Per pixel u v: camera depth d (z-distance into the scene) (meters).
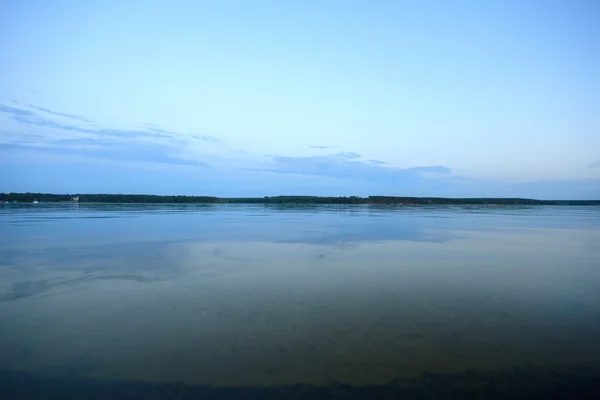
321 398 5.50
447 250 17.70
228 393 5.63
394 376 6.05
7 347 7.14
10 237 22.20
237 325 8.12
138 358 6.68
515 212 63.66
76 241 20.56
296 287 11.10
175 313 8.89
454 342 7.23
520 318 8.50
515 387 5.75
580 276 12.48
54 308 9.29
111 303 9.64
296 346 7.08
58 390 5.76
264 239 21.77
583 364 6.41
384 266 13.97
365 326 8.04
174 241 20.77
